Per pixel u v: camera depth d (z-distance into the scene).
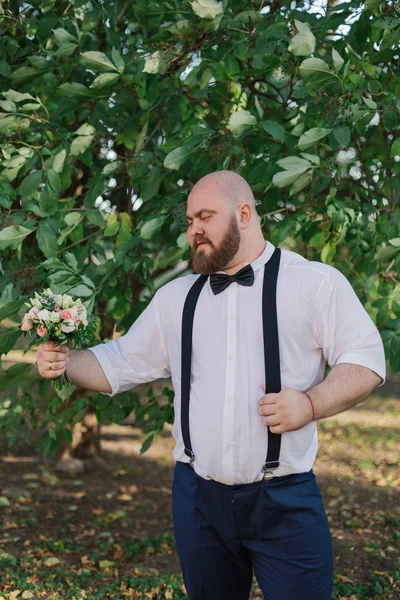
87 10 3.77
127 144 3.63
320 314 2.08
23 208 3.35
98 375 2.33
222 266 2.13
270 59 3.01
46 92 3.61
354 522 5.21
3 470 6.53
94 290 3.25
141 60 3.18
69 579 4.04
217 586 2.25
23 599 3.73
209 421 2.13
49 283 3.30
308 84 2.91
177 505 2.26
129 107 3.76
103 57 3.11
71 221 3.33
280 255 2.19
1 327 3.10
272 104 3.75
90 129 3.34
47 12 3.76
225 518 2.15
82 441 6.82
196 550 2.22
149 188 3.43
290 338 2.10
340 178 3.40
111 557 4.50
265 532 2.12
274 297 2.10
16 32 3.75
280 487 2.10
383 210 3.63
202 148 3.33
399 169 3.29
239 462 2.10
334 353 2.11
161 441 8.00
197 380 2.18
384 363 2.08
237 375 2.11
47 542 4.69
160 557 4.52
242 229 2.15
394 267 3.33
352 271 3.56
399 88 3.25
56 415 3.93
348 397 2.00
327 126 2.99
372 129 3.71
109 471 6.62
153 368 2.38
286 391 1.97
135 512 5.49
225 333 2.14
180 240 3.21
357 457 7.52
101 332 4.26
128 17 4.08
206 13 2.93
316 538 2.12
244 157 3.46
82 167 4.32
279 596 2.12
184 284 2.30
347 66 2.85
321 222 3.35
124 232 3.46
